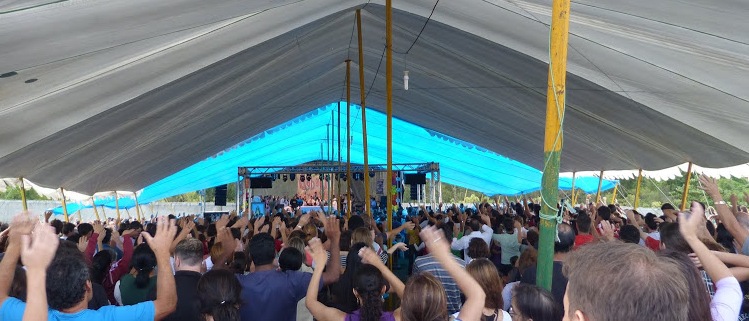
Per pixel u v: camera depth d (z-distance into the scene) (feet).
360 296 9.39
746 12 13.58
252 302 10.86
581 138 36.32
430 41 29.76
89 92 20.45
